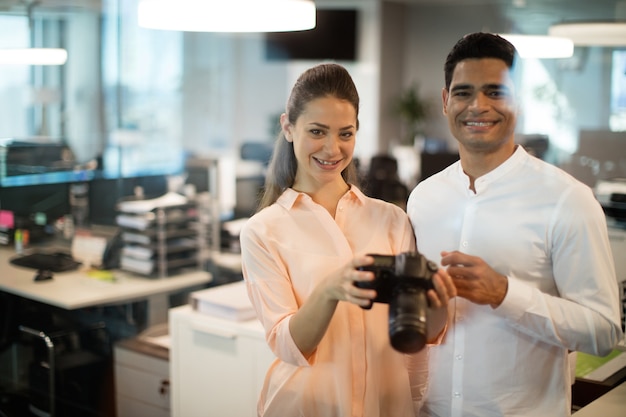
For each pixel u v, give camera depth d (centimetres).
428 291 116
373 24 820
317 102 136
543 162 136
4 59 438
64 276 321
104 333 283
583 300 126
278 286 141
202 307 223
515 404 136
